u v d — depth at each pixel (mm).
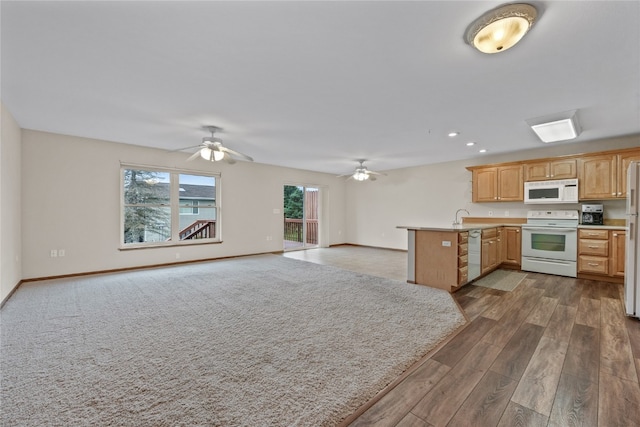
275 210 6805
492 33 1694
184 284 3848
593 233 4035
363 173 6098
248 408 1447
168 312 2803
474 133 4027
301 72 2326
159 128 3855
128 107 3094
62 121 3572
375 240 7766
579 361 1909
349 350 2051
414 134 4109
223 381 1677
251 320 2600
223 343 2154
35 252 3959
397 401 1516
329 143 4652
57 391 1580
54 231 4102
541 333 2344
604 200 4367
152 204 5062
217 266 5113
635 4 1511
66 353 1999
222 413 1411
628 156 3895
